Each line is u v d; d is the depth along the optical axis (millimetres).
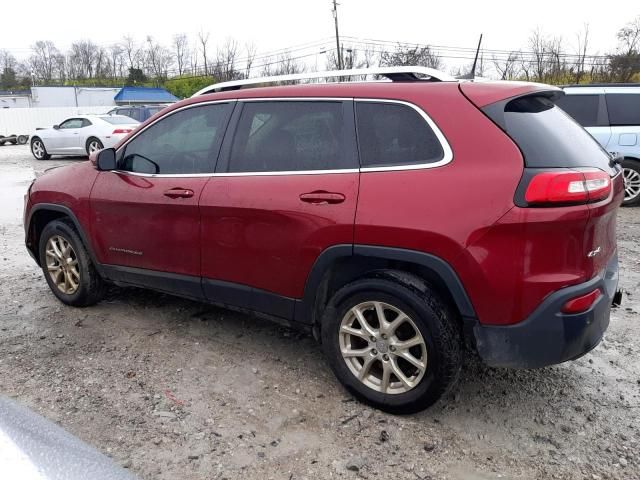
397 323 2904
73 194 4340
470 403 3174
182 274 3793
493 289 2639
